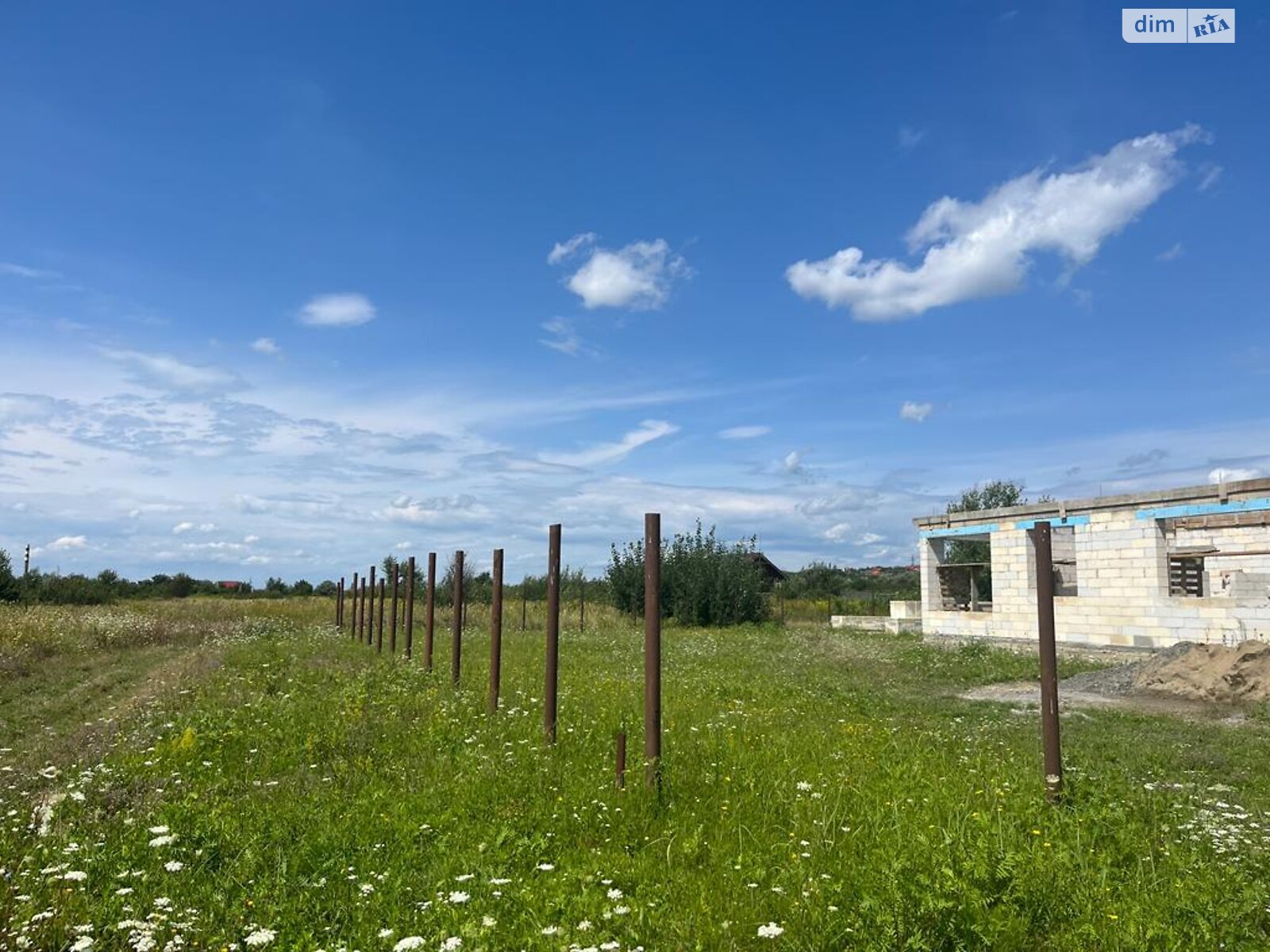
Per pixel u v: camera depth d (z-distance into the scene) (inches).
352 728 369.4
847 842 224.4
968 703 590.9
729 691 561.0
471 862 207.2
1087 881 194.1
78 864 196.7
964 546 1614.2
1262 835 254.1
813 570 2677.2
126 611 1314.0
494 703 410.0
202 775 304.8
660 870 204.1
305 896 187.5
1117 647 927.7
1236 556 974.4
